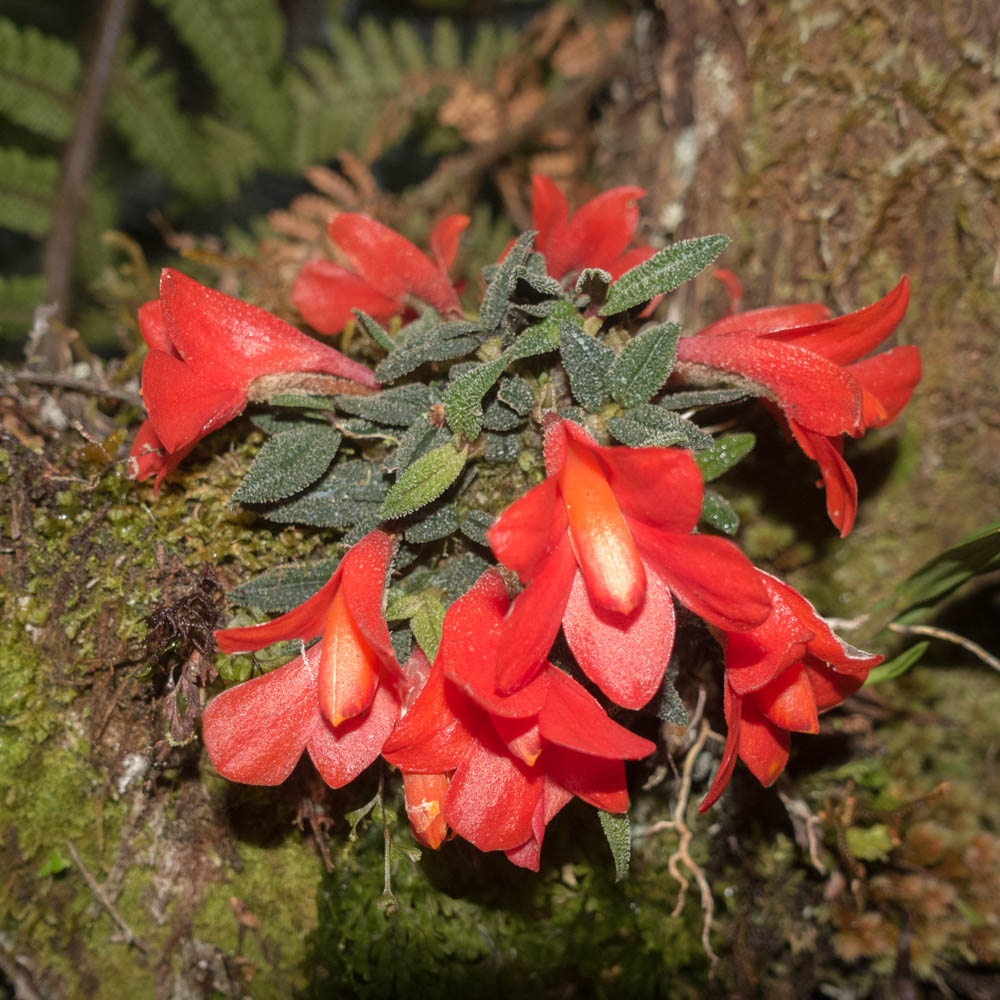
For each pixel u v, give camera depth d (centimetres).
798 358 25
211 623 26
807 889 29
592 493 23
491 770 23
